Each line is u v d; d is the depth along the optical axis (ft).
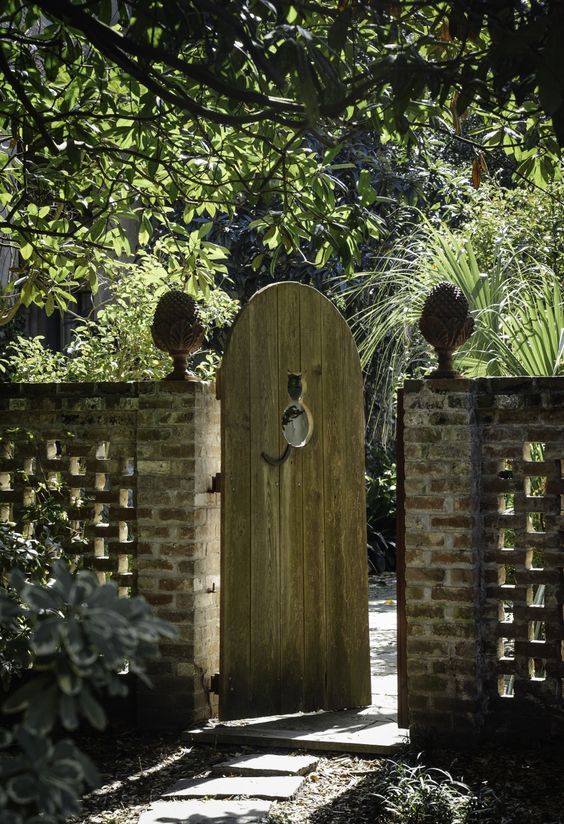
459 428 16.46
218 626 19.01
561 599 16.21
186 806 14.24
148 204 20.18
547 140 14.76
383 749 16.43
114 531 18.80
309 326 19.36
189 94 16.21
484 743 16.43
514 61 11.01
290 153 17.81
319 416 19.44
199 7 11.66
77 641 5.34
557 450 16.29
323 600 19.25
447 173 37.27
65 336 37.11
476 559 16.53
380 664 23.54
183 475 18.17
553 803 13.82
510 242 26.81
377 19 13.14
